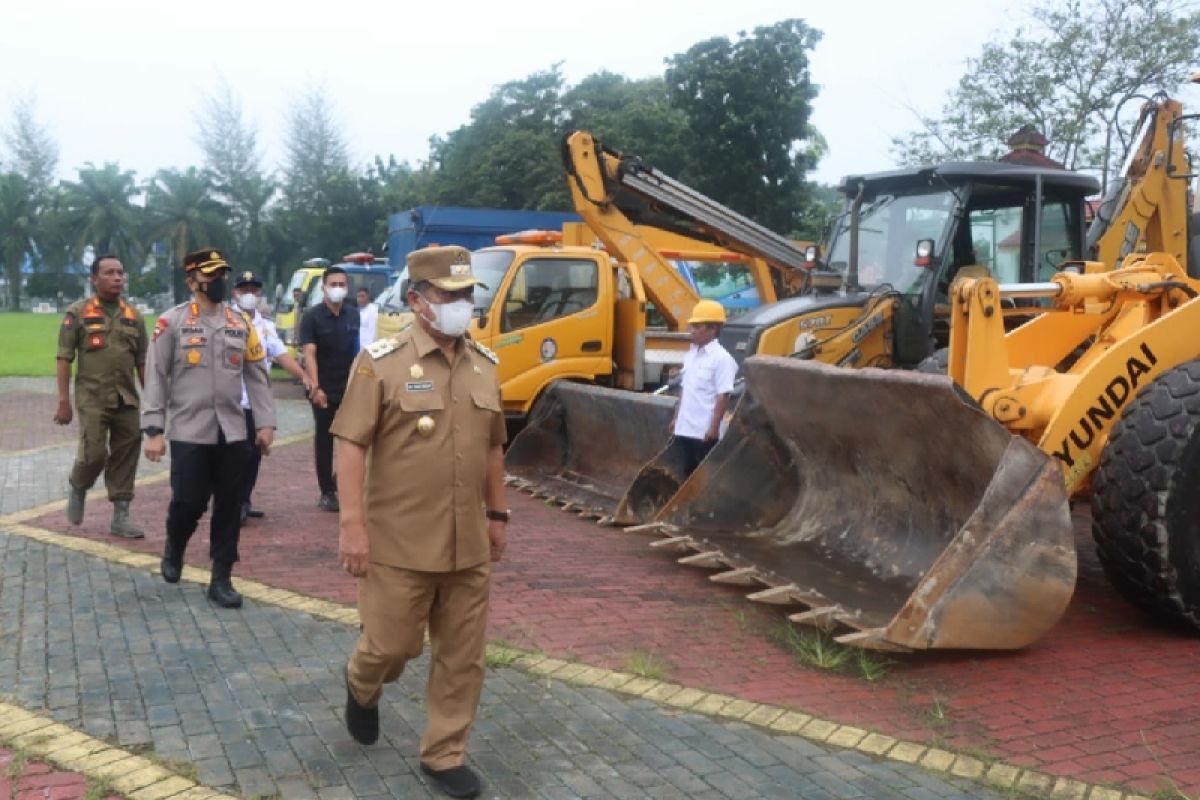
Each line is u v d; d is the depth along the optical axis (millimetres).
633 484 7742
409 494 3613
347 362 8305
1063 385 5637
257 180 80250
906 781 3848
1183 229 9484
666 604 5992
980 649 5000
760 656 5164
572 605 5941
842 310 8727
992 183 8883
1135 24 19203
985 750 4105
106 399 7105
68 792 3629
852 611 5203
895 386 5336
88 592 5961
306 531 7672
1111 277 6035
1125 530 5340
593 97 45719
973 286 5703
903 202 9266
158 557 6730
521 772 3871
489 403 3746
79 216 81438
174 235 77438
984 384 5734
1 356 26781
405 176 68500
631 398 8594
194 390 5703
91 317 7102
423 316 3643
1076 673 4969
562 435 9617
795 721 4344
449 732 3697
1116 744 4184
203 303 5816
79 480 7246
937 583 4797
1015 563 4898
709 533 6676
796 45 31500
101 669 4770
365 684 3793
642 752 4055
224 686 4598
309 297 20625
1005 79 19875
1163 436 5230
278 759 3908
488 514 3934
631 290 11562
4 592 5938
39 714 4254
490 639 5305
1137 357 5668
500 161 42594
